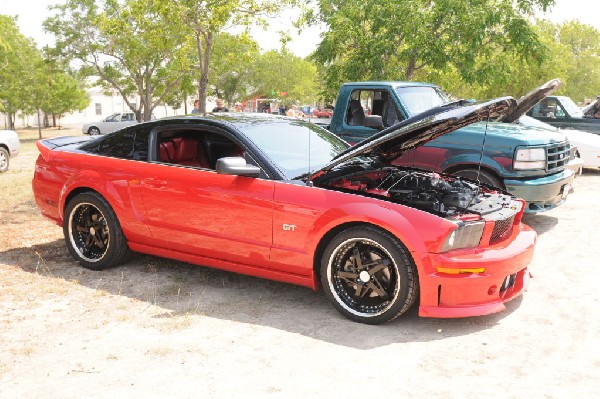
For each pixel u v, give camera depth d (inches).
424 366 142.3
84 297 193.0
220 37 542.3
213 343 156.7
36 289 200.2
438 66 567.8
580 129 533.6
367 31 591.8
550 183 264.8
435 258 156.3
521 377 136.2
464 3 550.0
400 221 158.2
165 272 218.8
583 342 154.6
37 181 233.1
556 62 984.9
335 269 172.7
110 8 1187.3
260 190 178.7
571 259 230.4
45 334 163.5
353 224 168.1
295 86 2303.2
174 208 196.5
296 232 173.2
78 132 1916.8
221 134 192.7
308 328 166.4
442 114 167.2
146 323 171.0
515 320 170.6
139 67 1384.1
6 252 247.1
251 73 2158.0
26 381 136.3
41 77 1445.6
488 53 590.2
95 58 1400.1
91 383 134.9
